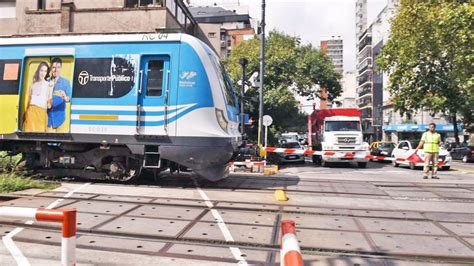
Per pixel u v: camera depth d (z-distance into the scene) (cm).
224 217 664
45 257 462
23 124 1012
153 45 956
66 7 2172
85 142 976
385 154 2756
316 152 1800
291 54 3047
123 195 838
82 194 839
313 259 475
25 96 1014
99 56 978
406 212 735
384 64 2992
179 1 2686
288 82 3105
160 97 940
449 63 2755
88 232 568
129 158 991
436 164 1388
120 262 452
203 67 938
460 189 1045
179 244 522
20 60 1025
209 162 934
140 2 2211
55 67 1003
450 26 2303
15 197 792
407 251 506
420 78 2895
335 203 809
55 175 1030
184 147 920
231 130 1027
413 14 2627
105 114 962
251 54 3050
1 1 2314
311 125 2702
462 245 537
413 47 2705
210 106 931
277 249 508
